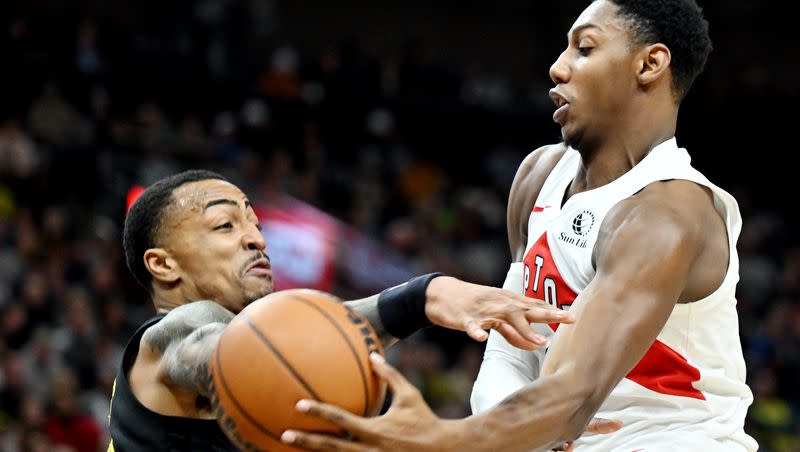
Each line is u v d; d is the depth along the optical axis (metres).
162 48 16.47
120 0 18.62
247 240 3.84
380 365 3.06
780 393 13.80
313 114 16.36
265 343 3.02
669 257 3.59
